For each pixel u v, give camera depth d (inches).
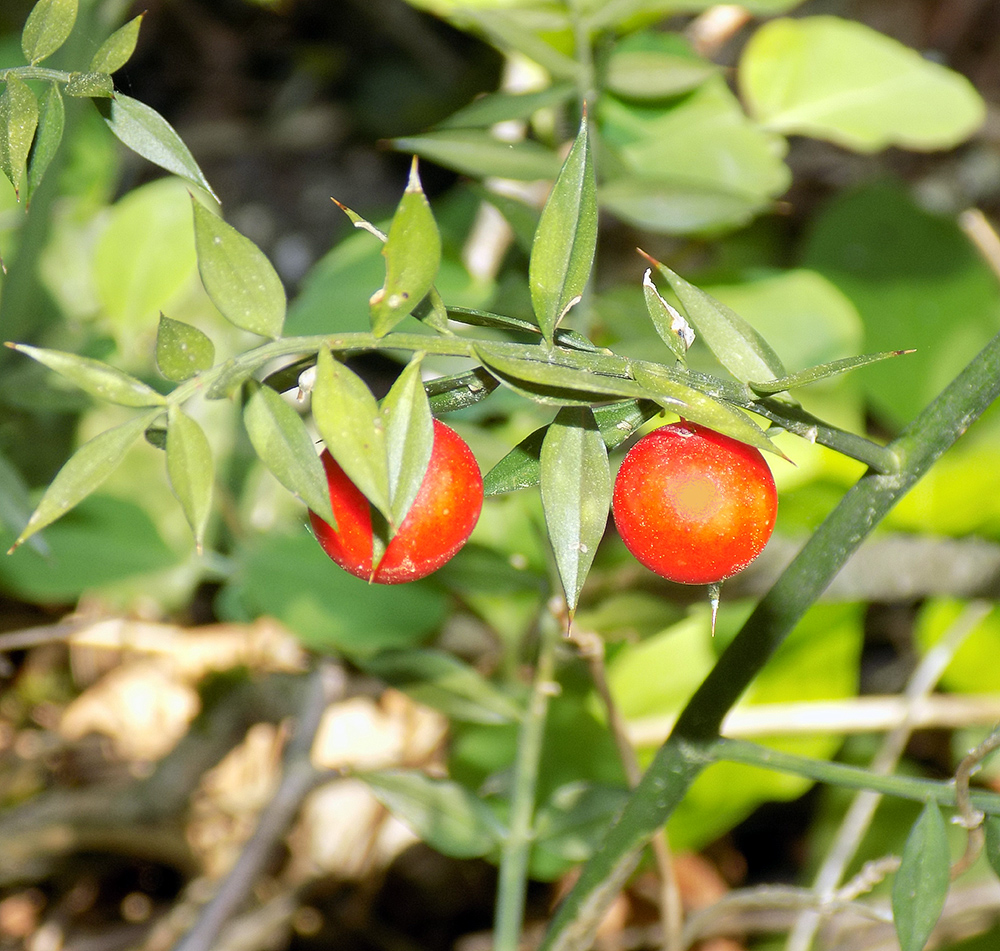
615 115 14.2
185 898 16.6
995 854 9.0
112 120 8.4
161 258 14.8
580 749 13.8
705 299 8.7
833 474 14.2
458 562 11.0
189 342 8.2
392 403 8.2
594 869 10.0
